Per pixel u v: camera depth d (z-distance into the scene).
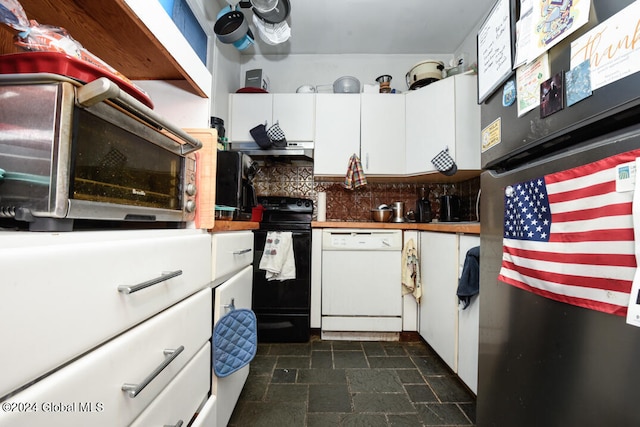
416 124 2.22
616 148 0.49
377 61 2.67
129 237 0.54
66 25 0.60
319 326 1.97
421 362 1.64
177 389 0.64
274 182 2.59
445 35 2.40
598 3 0.52
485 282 0.92
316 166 2.30
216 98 2.07
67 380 0.36
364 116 2.30
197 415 0.79
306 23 2.25
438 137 2.08
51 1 0.52
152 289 0.55
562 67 0.60
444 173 2.04
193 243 0.73
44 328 0.33
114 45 0.69
